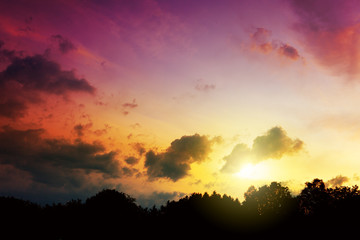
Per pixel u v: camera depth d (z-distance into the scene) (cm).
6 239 5778
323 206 7131
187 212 9069
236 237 8512
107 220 6725
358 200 6444
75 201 7212
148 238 7475
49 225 6331
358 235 6072
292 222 7900
